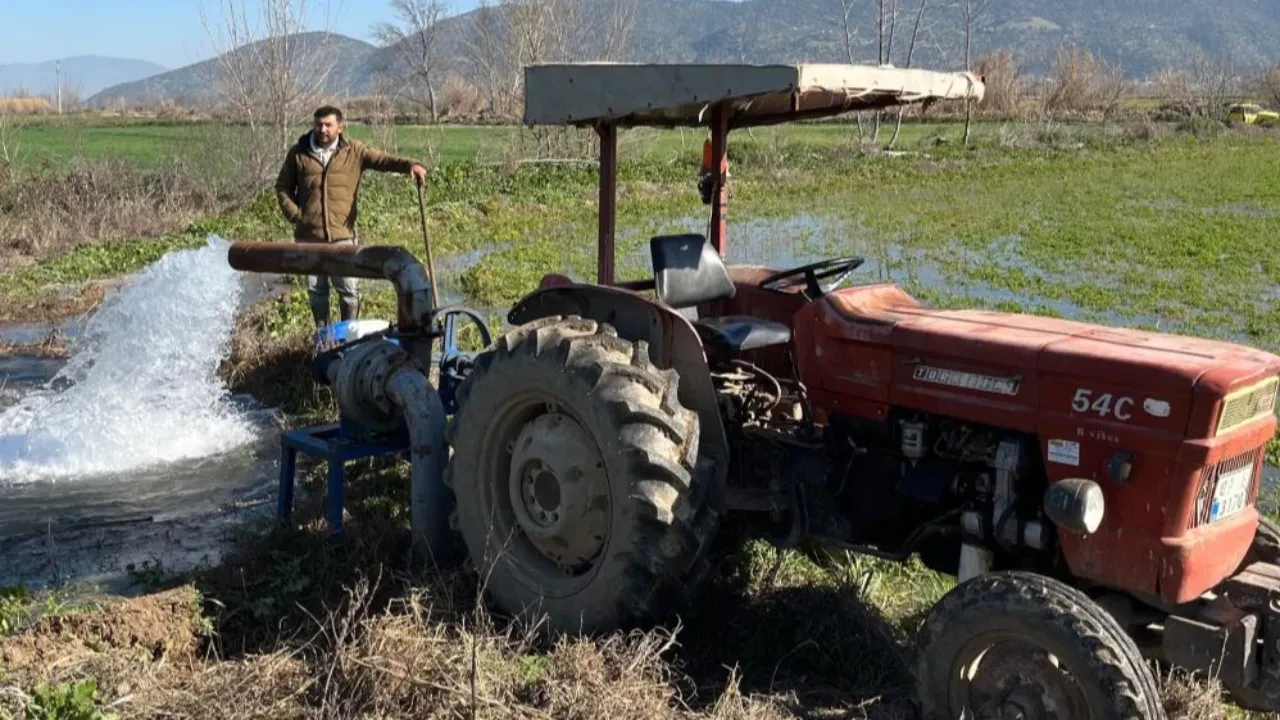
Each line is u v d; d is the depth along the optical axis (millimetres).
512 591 4797
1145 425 3695
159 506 6402
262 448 7387
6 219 18625
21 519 6211
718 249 5570
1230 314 11859
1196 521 3723
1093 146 35812
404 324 6035
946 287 13133
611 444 4355
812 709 4254
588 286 4910
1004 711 3723
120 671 4195
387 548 5441
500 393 4781
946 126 41969
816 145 33594
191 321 9117
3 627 4527
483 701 3877
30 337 10969
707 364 4695
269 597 4934
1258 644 3865
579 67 4805
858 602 4820
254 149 22156
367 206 20312
